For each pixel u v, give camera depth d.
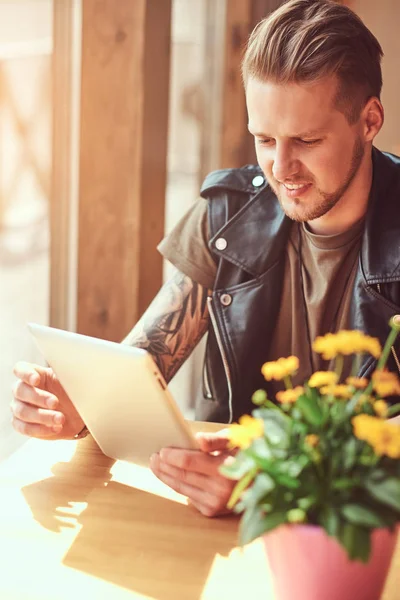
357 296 1.56
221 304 1.67
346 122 1.40
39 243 3.61
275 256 1.63
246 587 1.00
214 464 1.17
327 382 0.92
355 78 1.39
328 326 1.60
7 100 3.27
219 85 3.43
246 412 1.69
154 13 2.36
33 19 3.16
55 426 1.36
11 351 3.12
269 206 1.67
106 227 2.44
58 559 1.06
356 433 0.83
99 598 0.97
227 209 1.70
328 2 1.41
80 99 2.39
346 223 1.54
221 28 3.36
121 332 2.49
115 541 1.11
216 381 1.75
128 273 2.45
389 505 0.81
